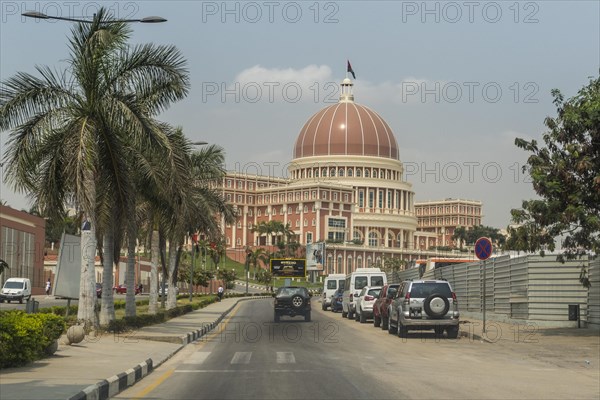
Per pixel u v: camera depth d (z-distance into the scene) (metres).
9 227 82.44
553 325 36.38
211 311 57.56
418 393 14.30
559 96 31.00
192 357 22.02
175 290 54.56
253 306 77.31
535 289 37.09
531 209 30.45
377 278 49.75
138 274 112.06
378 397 13.78
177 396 14.01
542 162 30.77
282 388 15.03
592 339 28.77
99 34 26.86
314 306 84.06
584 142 30.53
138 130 27.38
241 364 19.89
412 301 30.06
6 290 64.50
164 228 43.22
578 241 30.59
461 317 49.28
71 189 26.64
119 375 15.26
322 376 17.08
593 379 16.92
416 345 26.91
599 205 30.75
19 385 13.64
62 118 27.09
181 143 31.70
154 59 28.19
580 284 36.19
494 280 43.88
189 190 31.42
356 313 47.06
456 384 15.70
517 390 14.81
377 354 23.06
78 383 13.92
